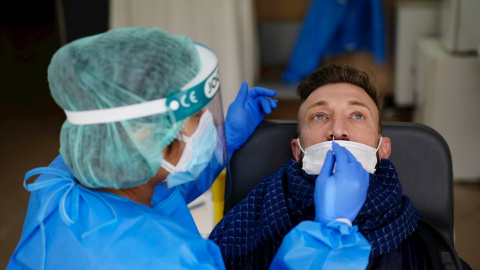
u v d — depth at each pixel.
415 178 1.42
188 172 1.02
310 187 1.20
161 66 0.90
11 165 2.97
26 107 3.71
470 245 2.22
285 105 3.48
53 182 0.96
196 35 2.59
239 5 2.66
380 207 1.16
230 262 1.28
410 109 3.28
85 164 0.93
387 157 1.35
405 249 1.19
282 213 1.22
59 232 0.92
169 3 2.54
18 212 2.54
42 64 4.41
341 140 1.25
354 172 1.00
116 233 0.91
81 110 0.90
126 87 0.88
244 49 2.76
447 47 2.61
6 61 4.52
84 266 0.89
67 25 2.82
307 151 1.28
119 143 0.91
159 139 0.92
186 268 0.90
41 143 3.20
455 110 2.56
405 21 3.04
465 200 2.52
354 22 2.86
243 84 1.45
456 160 2.63
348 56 3.36
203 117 0.98
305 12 3.27
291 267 0.96
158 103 0.90
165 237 0.92
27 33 5.02
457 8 2.47
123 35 0.93
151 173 0.95
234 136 1.43
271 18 3.29
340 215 0.99
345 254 0.96
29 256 0.95
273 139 1.49
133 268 0.89
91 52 0.90
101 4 2.77
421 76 2.80
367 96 1.33
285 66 3.29
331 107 1.30
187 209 1.19
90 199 0.95
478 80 2.49
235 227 1.32
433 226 1.29
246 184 1.51
